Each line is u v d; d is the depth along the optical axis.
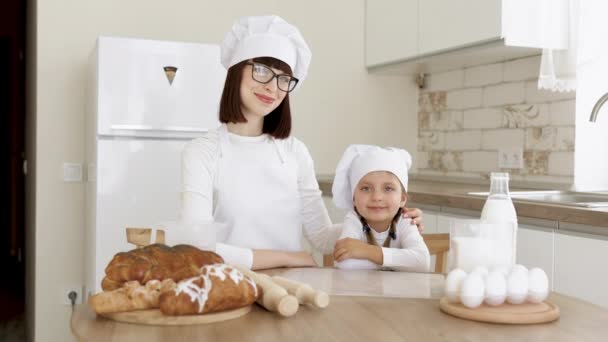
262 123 1.86
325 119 4.14
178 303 1.04
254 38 1.72
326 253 1.95
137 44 3.20
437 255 1.94
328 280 1.41
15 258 7.23
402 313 1.13
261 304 1.15
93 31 3.65
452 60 3.61
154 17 3.75
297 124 4.10
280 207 1.81
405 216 1.78
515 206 2.45
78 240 3.66
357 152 1.79
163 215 3.27
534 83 3.38
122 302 1.06
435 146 4.16
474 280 1.09
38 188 3.59
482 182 3.71
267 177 1.81
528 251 2.42
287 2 4.04
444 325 1.06
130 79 3.19
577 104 3.11
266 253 1.59
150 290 1.08
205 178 1.76
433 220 2.90
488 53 3.32
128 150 3.21
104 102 3.16
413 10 3.67
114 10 3.68
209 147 1.78
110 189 3.19
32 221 4.00
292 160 1.86
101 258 3.18
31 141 4.20
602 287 2.12
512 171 3.53
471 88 3.82
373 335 1.00
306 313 1.13
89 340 0.97
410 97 4.30
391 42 3.89
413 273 1.52
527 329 1.04
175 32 3.80
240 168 1.79
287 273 1.50
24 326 4.66
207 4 3.85
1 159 7.54
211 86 3.31
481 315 1.08
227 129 1.84
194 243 1.21
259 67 1.71
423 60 3.64
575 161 3.13
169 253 1.14
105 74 3.15
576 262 2.21
